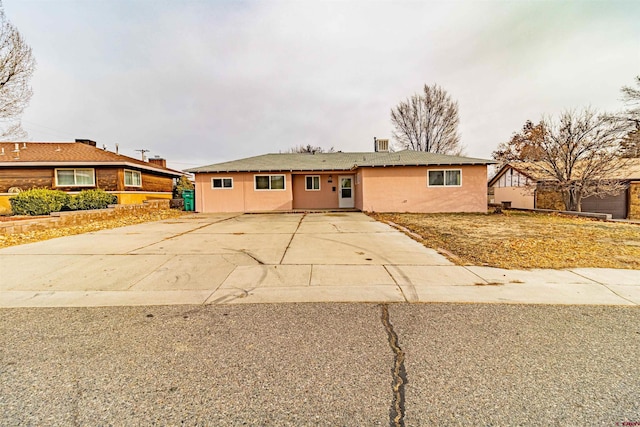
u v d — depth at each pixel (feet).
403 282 13.93
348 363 7.45
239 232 28.99
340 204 58.08
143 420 5.53
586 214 41.63
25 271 15.71
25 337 8.80
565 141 45.16
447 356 7.74
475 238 24.63
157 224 35.63
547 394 6.23
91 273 15.43
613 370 7.09
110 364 7.40
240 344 8.41
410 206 50.34
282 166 54.54
